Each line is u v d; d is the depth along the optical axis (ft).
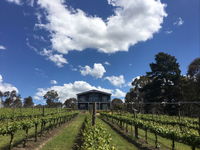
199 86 127.24
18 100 189.57
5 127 27.89
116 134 46.50
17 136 40.50
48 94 208.13
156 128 33.65
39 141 36.47
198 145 25.73
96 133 19.77
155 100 141.08
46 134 44.04
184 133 29.01
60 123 64.75
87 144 14.90
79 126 60.44
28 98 194.49
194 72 135.33
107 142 18.08
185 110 128.06
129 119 47.57
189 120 55.42
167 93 140.36
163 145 35.91
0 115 58.08
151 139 41.78
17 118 61.72
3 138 37.88
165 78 145.79
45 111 84.84
